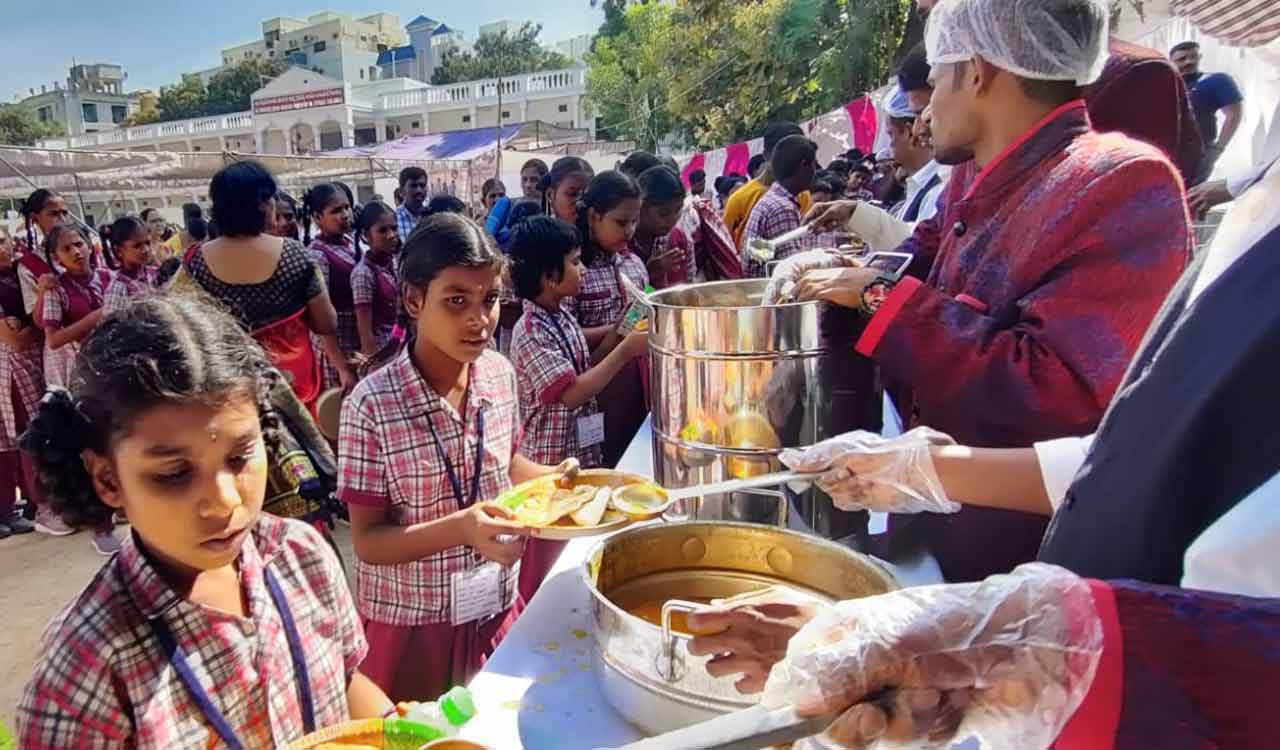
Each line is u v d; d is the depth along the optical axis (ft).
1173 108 4.96
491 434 5.24
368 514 4.71
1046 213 3.59
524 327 7.24
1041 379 3.51
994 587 1.83
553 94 109.40
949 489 3.49
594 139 71.97
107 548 12.14
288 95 122.83
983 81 3.92
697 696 2.75
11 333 12.67
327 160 46.16
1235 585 1.76
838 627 1.96
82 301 12.89
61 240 12.62
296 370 8.95
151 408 2.65
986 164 4.13
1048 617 1.71
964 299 3.93
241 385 2.86
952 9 3.92
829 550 3.55
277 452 3.79
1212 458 1.87
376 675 5.01
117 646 2.77
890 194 19.88
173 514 2.74
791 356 4.17
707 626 2.73
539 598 4.07
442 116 121.49
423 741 2.65
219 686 3.00
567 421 7.35
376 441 4.72
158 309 2.91
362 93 143.23
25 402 12.92
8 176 33.40
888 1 38.45
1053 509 3.30
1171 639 1.57
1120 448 2.21
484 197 25.75
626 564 3.73
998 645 1.74
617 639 2.98
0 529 12.78
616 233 8.90
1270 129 2.22
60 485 2.81
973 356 3.69
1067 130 3.77
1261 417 1.76
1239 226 2.17
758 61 52.85
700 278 12.92
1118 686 1.60
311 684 3.38
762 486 4.17
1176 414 1.98
